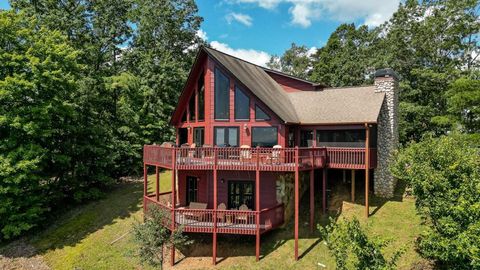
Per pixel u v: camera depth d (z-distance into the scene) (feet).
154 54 113.80
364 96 65.41
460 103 67.31
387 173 62.34
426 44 95.20
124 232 60.75
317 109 66.85
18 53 64.39
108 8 107.04
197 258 50.75
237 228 49.08
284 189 57.26
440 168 41.01
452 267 38.27
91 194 78.69
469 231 34.81
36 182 65.26
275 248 51.85
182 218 50.80
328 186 68.69
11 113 59.62
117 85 95.25
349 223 30.66
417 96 98.02
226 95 61.05
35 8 92.48
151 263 43.29
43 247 59.72
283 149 49.93
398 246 47.50
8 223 61.62
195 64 62.75
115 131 96.68
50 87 65.31
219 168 50.21
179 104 67.87
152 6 117.08
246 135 59.62
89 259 53.57
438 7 95.50
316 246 51.13
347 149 58.13
